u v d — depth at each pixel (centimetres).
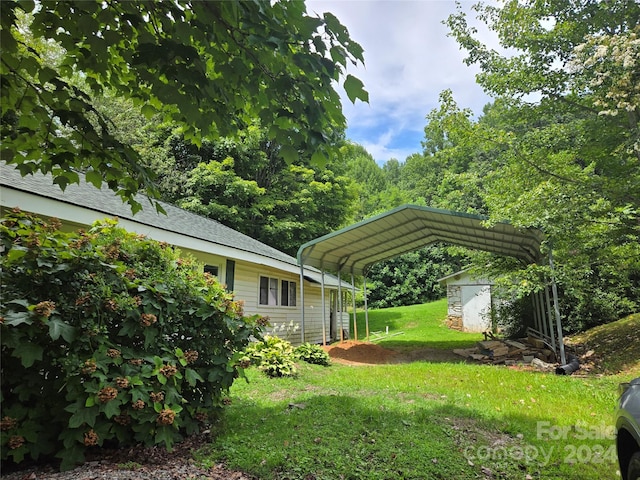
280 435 363
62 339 287
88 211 605
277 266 1218
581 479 310
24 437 258
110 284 310
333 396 526
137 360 304
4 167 586
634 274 1163
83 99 313
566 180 805
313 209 2192
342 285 1816
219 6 215
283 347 803
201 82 242
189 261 420
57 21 259
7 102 280
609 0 750
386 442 356
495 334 1502
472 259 1323
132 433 303
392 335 1923
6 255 291
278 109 256
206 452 325
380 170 4675
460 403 523
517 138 859
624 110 668
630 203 758
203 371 367
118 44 243
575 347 1084
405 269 3075
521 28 851
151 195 340
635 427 217
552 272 807
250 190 1922
